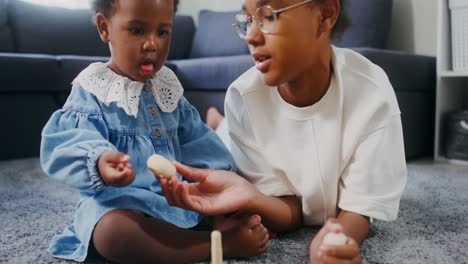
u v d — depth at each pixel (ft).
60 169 2.03
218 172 2.38
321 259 1.65
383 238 2.45
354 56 2.52
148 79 2.45
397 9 6.38
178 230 2.11
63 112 2.24
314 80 2.39
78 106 2.23
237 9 8.67
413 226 2.66
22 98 5.68
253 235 2.13
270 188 2.61
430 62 5.50
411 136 5.29
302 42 2.20
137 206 2.11
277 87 2.56
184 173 2.25
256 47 2.22
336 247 1.62
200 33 8.41
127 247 1.96
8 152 5.57
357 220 2.24
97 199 2.11
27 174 4.46
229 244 2.12
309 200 2.48
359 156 2.35
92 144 2.00
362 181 2.31
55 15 7.38
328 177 2.40
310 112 2.45
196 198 2.21
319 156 2.42
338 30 2.44
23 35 7.11
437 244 2.36
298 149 2.51
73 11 7.56
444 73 5.20
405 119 5.16
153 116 2.42
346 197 2.34
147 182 2.27
